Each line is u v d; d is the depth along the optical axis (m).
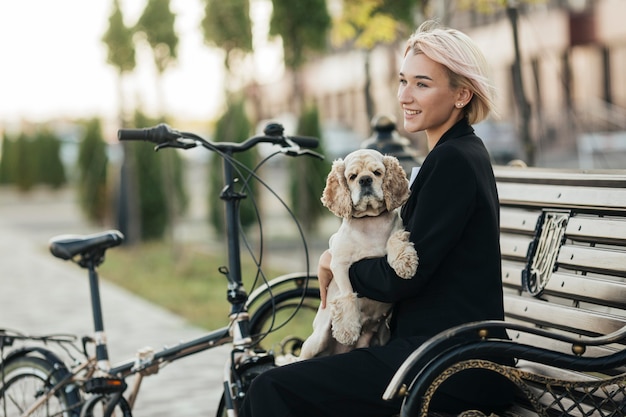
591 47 22.41
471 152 3.13
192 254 14.21
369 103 8.22
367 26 8.02
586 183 3.61
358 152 3.19
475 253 3.10
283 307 4.20
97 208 19.83
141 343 7.56
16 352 4.42
